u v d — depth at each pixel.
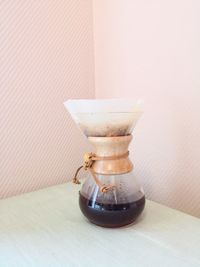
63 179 0.59
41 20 0.52
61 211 0.43
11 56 0.49
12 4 0.48
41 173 0.55
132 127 0.37
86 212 0.37
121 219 0.35
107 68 0.58
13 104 0.50
